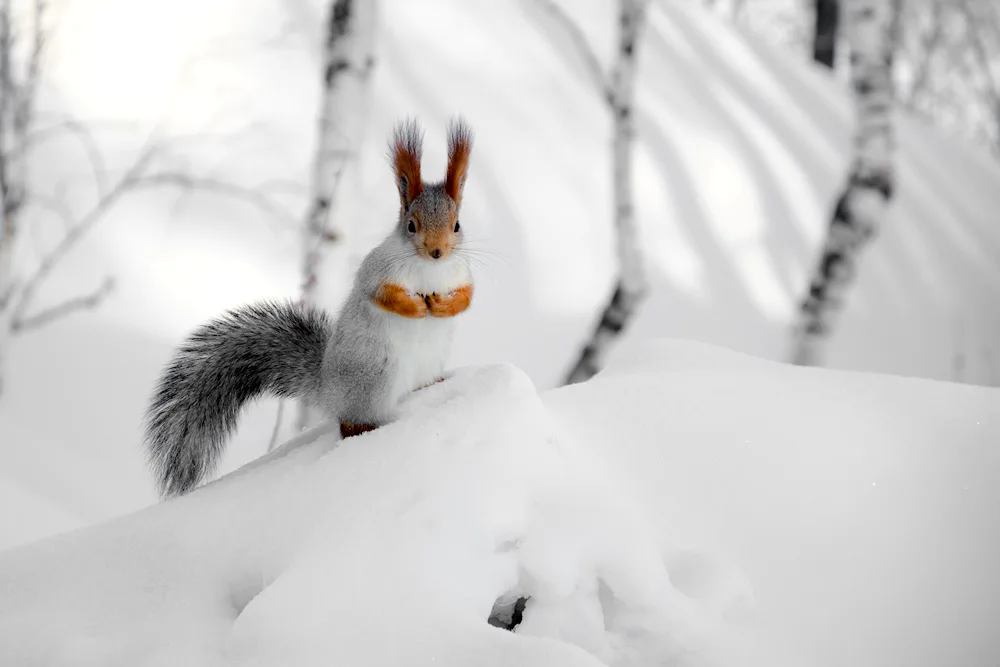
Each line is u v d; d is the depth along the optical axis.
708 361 6.28
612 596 4.18
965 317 20.11
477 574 3.88
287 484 4.42
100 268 14.37
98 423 12.50
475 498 4.01
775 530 4.67
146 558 4.24
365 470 4.25
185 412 5.57
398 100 17.81
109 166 15.37
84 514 10.04
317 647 3.51
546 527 4.09
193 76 16.72
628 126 13.68
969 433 5.30
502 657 3.39
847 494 4.86
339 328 4.90
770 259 18.77
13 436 11.75
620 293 13.79
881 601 4.45
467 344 15.56
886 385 5.84
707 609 4.17
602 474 4.46
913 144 25.33
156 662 3.62
